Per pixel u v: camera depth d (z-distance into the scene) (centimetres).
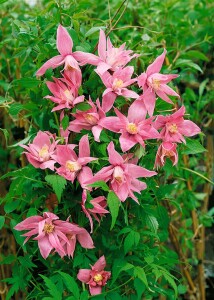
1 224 51
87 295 48
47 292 52
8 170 67
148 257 50
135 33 67
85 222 49
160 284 62
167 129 48
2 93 67
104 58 48
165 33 71
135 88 51
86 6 64
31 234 47
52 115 52
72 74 47
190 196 73
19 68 65
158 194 54
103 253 53
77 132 49
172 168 51
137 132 47
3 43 61
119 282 53
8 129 67
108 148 45
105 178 46
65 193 49
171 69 64
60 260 53
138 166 46
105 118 47
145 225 56
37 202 51
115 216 44
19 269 54
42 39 51
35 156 48
